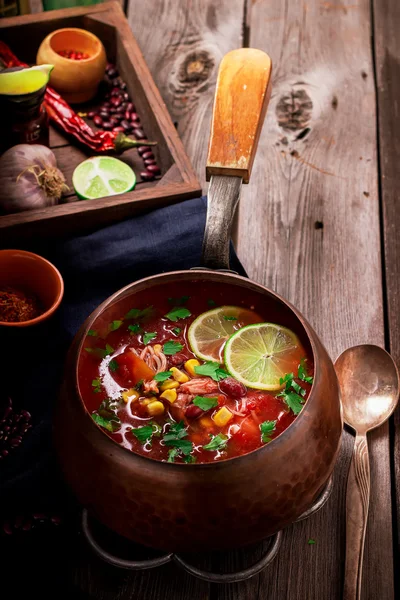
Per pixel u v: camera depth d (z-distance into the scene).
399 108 0.91
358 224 0.81
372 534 0.63
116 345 0.61
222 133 0.65
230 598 0.60
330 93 0.92
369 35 0.97
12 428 0.65
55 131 0.85
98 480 0.54
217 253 0.63
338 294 0.76
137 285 0.60
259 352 0.60
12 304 0.69
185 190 0.76
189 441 0.56
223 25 0.98
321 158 0.86
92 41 0.88
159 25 0.97
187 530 0.54
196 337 0.62
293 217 0.81
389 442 0.67
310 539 0.63
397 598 0.62
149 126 0.85
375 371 0.68
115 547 0.61
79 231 0.76
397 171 0.86
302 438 0.54
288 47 0.96
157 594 0.60
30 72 0.77
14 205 0.76
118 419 0.57
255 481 0.53
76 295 0.74
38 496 0.63
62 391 0.57
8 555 0.61
